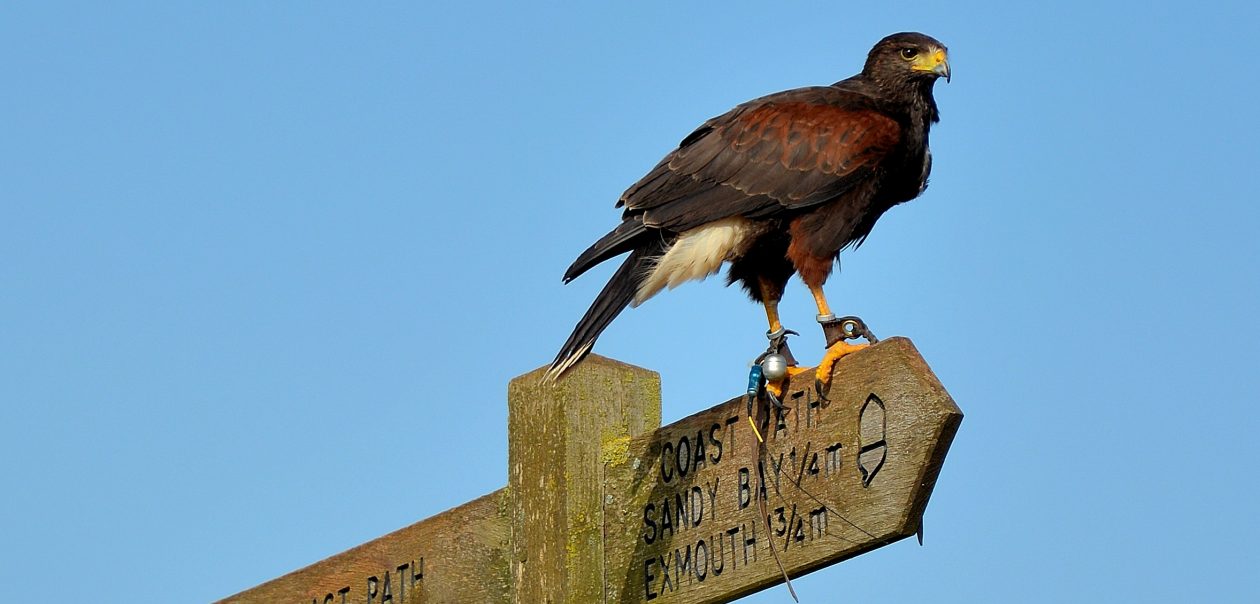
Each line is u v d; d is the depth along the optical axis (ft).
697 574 27.73
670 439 28.91
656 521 28.78
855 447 25.08
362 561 34.22
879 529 24.39
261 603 35.86
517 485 30.78
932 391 23.72
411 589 33.04
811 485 25.81
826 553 25.29
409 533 33.35
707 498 27.86
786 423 26.58
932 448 23.62
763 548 26.53
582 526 29.48
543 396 30.35
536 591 29.84
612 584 29.27
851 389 25.39
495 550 31.45
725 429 27.81
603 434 30.14
